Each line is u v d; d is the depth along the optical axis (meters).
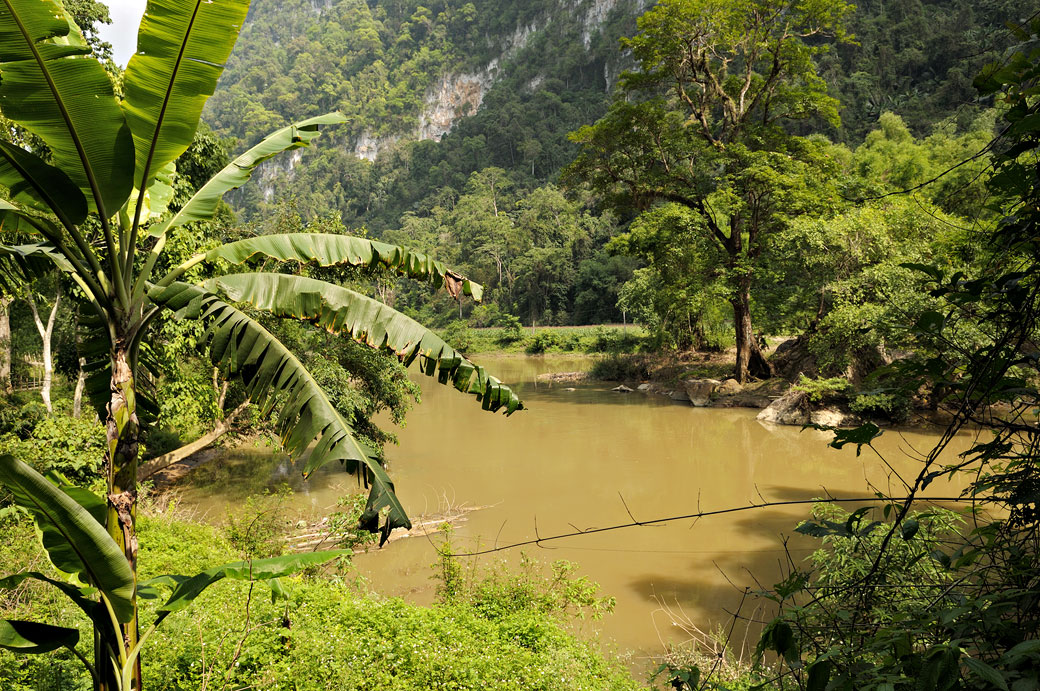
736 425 26.02
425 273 4.71
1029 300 1.83
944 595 1.90
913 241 24.59
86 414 14.42
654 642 9.30
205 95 3.74
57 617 6.86
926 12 85.25
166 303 4.02
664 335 41.47
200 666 6.07
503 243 90.44
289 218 16.59
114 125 3.62
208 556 9.59
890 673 1.76
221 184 4.54
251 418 15.04
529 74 156.25
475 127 143.12
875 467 18.56
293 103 185.00
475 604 8.86
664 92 64.44
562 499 16.70
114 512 3.81
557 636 7.84
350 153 174.50
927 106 68.50
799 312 29.64
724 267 31.25
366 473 3.83
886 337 15.05
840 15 29.94
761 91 31.56
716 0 29.36
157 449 17.11
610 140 32.22
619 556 12.82
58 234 4.04
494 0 183.50
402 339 4.23
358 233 16.64
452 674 6.47
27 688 5.53
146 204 5.11
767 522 14.57
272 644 6.62
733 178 29.67
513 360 60.03
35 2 3.11
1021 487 1.82
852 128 72.94
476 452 22.08
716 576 11.73
